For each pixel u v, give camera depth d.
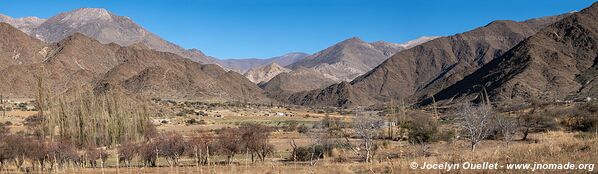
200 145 56.81
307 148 58.47
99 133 75.81
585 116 65.31
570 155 24.00
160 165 55.00
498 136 60.16
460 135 65.44
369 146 49.34
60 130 72.88
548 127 66.94
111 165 56.56
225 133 65.44
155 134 80.62
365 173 26.17
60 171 48.09
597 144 27.30
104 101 79.94
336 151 56.53
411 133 65.50
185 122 131.38
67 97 77.44
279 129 108.56
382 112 131.00
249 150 57.03
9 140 54.53
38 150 52.81
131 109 85.88
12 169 53.72
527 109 96.88
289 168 35.78
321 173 28.86
